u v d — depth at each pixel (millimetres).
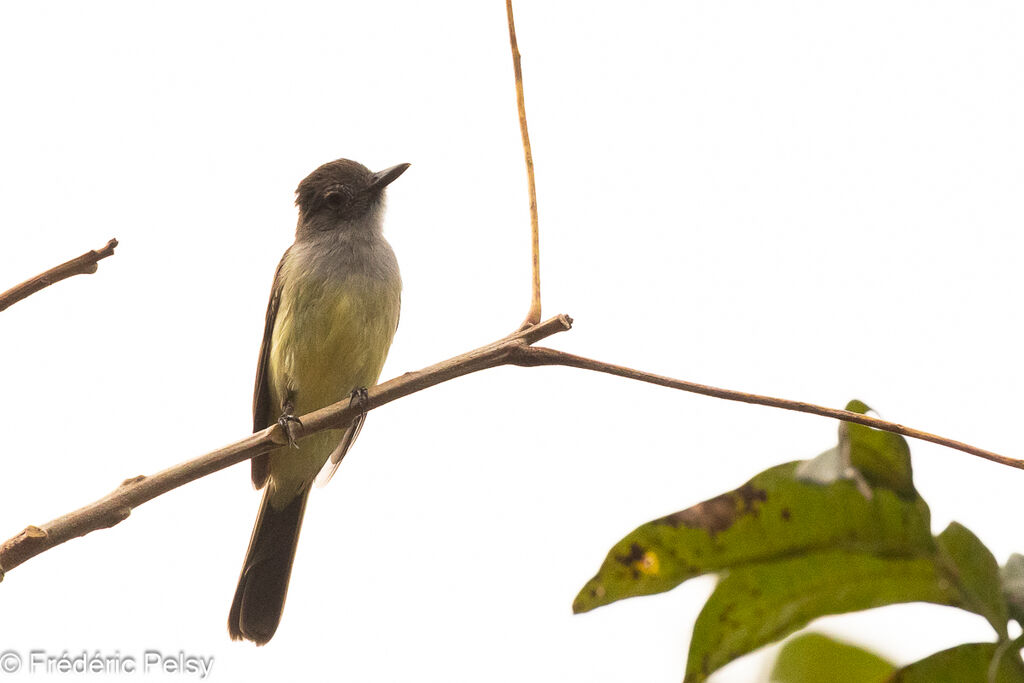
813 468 4074
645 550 4074
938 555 3986
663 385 4348
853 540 4027
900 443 4059
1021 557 3906
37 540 4516
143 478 4820
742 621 4066
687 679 4066
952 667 3826
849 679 4172
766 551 4059
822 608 4039
